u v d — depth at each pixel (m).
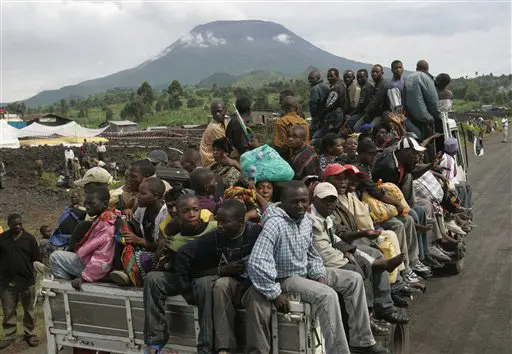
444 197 9.80
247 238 4.70
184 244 4.79
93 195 5.43
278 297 4.37
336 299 4.37
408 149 7.72
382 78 10.92
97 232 5.27
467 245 13.02
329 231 5.43
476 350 7.05
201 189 5.63
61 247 6.75
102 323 5.14
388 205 6.99
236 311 4.60
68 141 53.94
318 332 4.46
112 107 199.25
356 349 4.94
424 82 10.28
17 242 8.42
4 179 30.83
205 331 4.51
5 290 8.48
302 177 7.08
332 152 7.68
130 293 4.94
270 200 6.29
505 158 33.97
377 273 5.79
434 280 10.30
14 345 8.48
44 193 27.83
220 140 6.88
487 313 8.38
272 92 168.00
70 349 6.50
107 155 40.25
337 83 11.27
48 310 5.39
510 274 10.44
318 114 11.57
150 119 146.75
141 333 4.97
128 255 5.07
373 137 10.13
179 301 4.76
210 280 4.57
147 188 5.55
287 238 4.59
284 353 4.43
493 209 17.62
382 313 5.80
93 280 5.20
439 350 7.09
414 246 7.30
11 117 77.44
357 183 6.57
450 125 11.26
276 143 7.95
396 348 6.37
